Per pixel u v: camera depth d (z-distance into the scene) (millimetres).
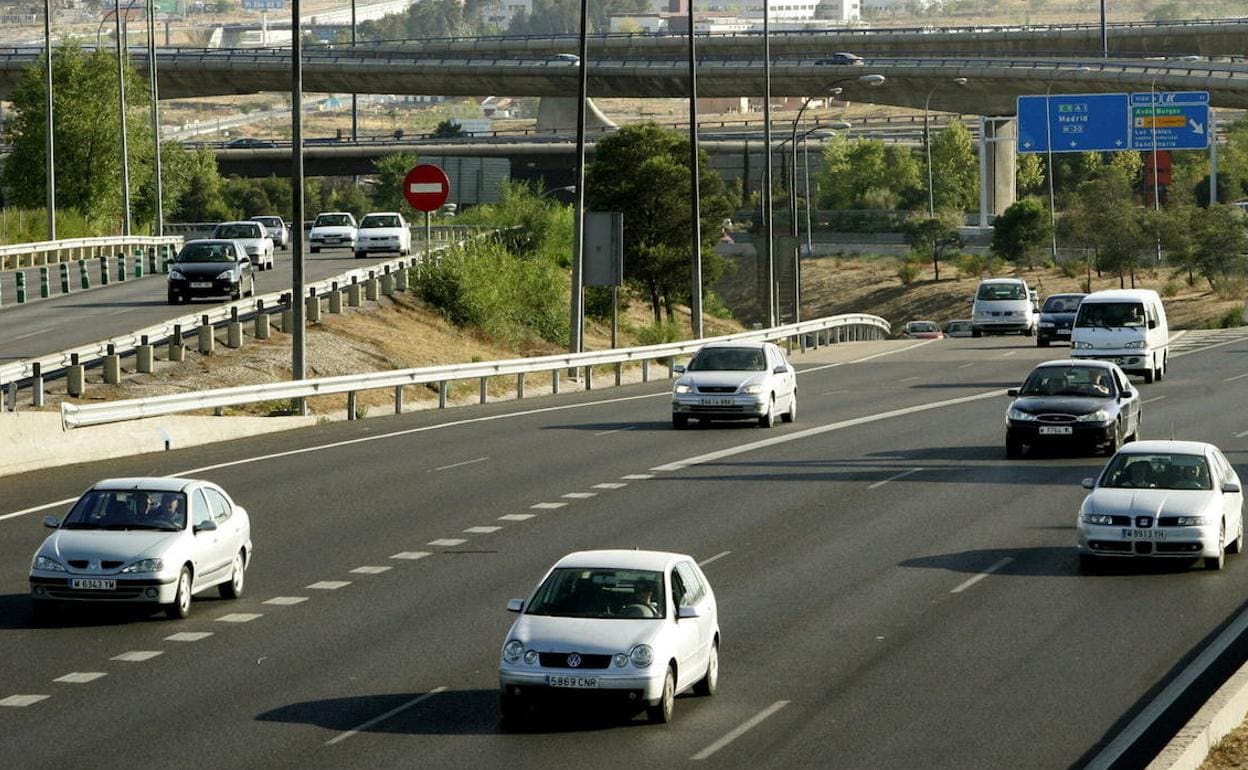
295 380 62125
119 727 22984
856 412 66125
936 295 191750
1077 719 23359
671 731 22734
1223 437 56125
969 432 59094
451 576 34625
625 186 129625
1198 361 88250
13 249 116250
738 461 51719
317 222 132500
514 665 22719
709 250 132125
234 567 32625
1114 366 54469
